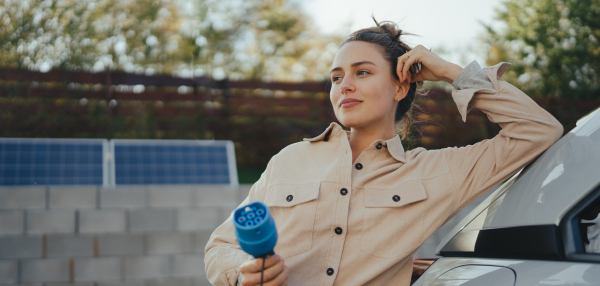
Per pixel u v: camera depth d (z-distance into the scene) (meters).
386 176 1.20
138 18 7.16
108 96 6.05
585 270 0.81
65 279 3.65
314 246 1.15
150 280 3.80
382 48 1.27
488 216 1.08
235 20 8.51
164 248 3.87
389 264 1.14
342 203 1.16
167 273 3.85
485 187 1.20
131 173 4.22
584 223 0.88
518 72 6.34
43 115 5.76
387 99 1.25
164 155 4.50
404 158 1.25
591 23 5.96
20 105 5.71
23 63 6.15
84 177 4.09
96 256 3.73
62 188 3.75
